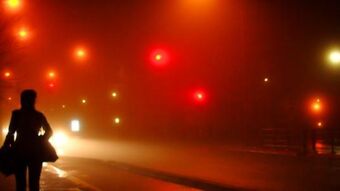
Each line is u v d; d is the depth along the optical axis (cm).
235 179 1891
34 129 887
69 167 2367
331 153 3009
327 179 1922
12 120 889
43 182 1739
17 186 891
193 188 1644
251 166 2486
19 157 870
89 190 1543
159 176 1970
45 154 888
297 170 2294
